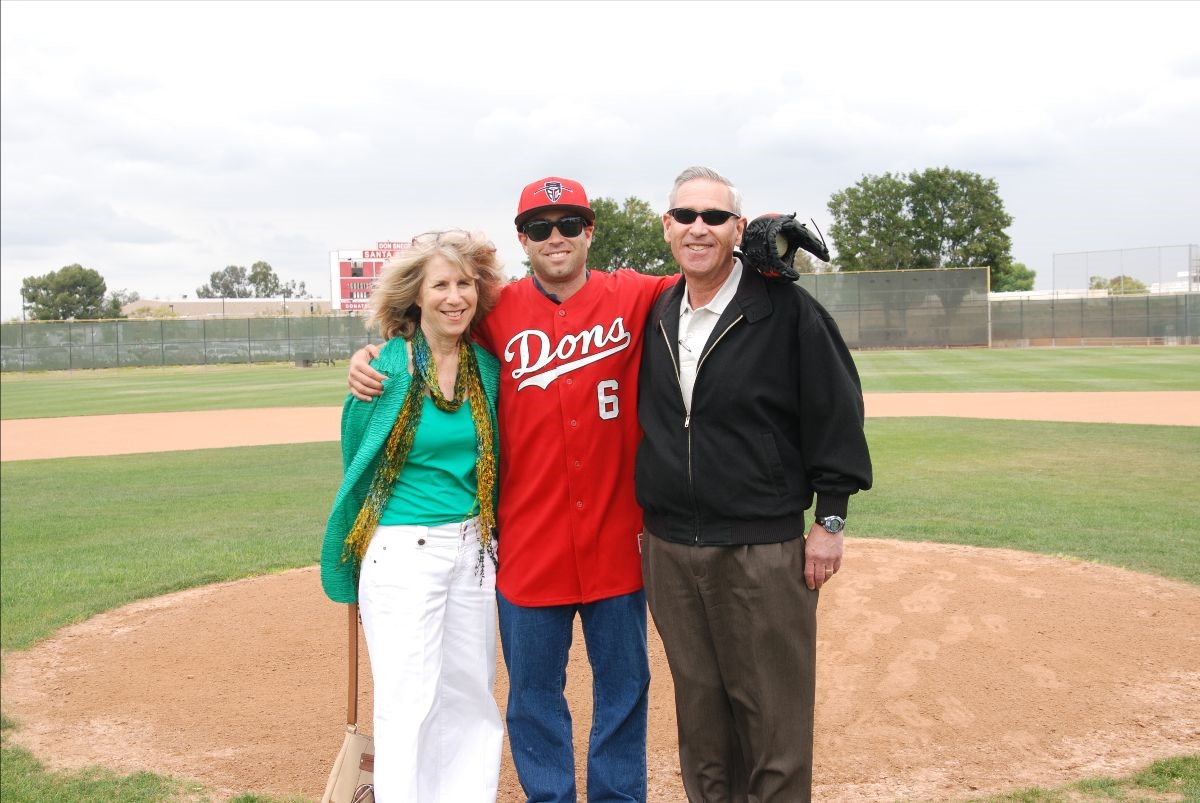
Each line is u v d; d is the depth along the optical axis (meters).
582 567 3.16
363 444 3.08
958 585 5.81
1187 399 18.38
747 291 2.91
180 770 3.88
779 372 2.90
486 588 3.21
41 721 4.41
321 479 11.69
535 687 3.22
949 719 4.05
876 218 64.00
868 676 4.49
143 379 40.12
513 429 3.20
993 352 39.84
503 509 3.25
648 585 3.15
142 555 7.55
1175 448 11.97
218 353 52.16
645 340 3.14
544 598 3.17
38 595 6.43
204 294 130.12
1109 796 3.39
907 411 17.50
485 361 3.21
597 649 3.26
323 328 52.44
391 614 3.03
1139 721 3.98
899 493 9.16
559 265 3.13
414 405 3.06
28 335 51.12
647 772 3.76
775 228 2.81
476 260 3.14
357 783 3.06
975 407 17.98
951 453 11.98
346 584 3.17
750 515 2.90
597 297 3.18
